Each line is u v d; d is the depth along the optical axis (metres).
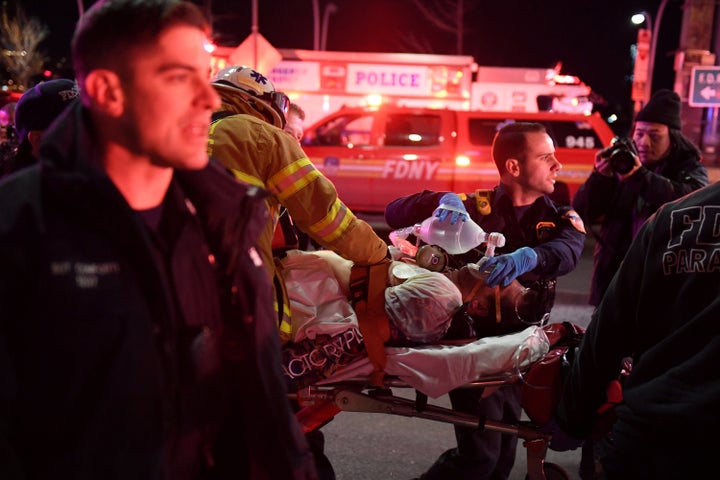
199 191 1.31
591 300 3.92
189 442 1.33
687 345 1.48
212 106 1.21
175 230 1.30
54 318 1.09
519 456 3.63
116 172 1.24
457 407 2.61
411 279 2.28
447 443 3.80
